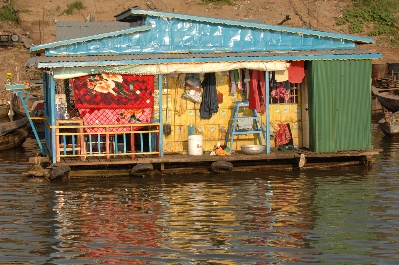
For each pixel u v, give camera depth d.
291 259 13.17
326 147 21.91
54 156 20.31
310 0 48.59
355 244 14.02
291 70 21.91
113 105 20.84
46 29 45.19
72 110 22.61
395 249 13.69
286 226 15.33
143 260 13.17
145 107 21.09
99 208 17.08
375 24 47.22
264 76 21.75
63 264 13.00
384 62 43.34
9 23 45.50
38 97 36.69
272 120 22.72
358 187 19.22
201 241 14.29
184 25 22.36
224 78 22.25
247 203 17.44
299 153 21.62
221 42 22.59
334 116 21.92
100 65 20.20
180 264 12.94
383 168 22.23
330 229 15.06
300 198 17.95
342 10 47.97
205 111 22.09
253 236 14.59
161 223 15.64
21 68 41.25
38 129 32.16
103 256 13.43
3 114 35.28
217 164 20.84
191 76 21.98
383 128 30.84
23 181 20.67
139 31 22.03
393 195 18.19
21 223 15.78
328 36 22.94
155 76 21.80
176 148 22.25
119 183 20.05
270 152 21.69
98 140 20.47
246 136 22.47
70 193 18.78
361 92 22.09
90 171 20.70
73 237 14.67
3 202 17.83
